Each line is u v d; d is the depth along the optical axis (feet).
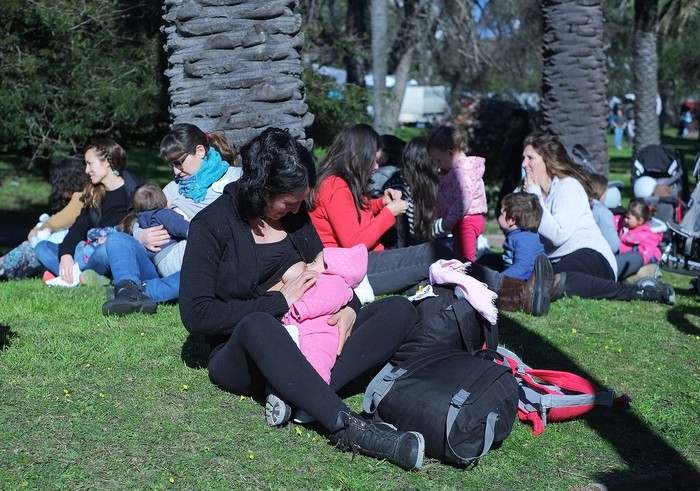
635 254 25.76
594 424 13.52
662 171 34.83
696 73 99.60
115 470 10.87
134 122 33.81
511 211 21.33
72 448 11.35
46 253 22.16
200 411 12.73
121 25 33.24
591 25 33.88
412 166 21.54
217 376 12.97
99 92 31.30
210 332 12.45
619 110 124.26
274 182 11.78
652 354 17.04
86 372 14.06
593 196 24.99
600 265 21.93
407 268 19.67
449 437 11.29
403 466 11.24
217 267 12.59
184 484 10.67
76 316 17.65
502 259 23.77
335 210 17.67
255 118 20.22
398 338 12.80
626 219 28.94
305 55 44.06
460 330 13.07
